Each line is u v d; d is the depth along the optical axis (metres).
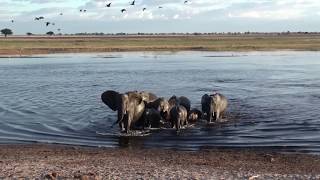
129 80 51.03
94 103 34.31
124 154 20.23
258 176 15.48
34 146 21.78
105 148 21.56
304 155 19.78
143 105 26.80
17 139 23.36
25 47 110.06
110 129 25.88
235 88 43.31
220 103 28.20
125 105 25.50
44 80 51.44
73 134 24.64
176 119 25.75
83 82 49.31
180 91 41.19
